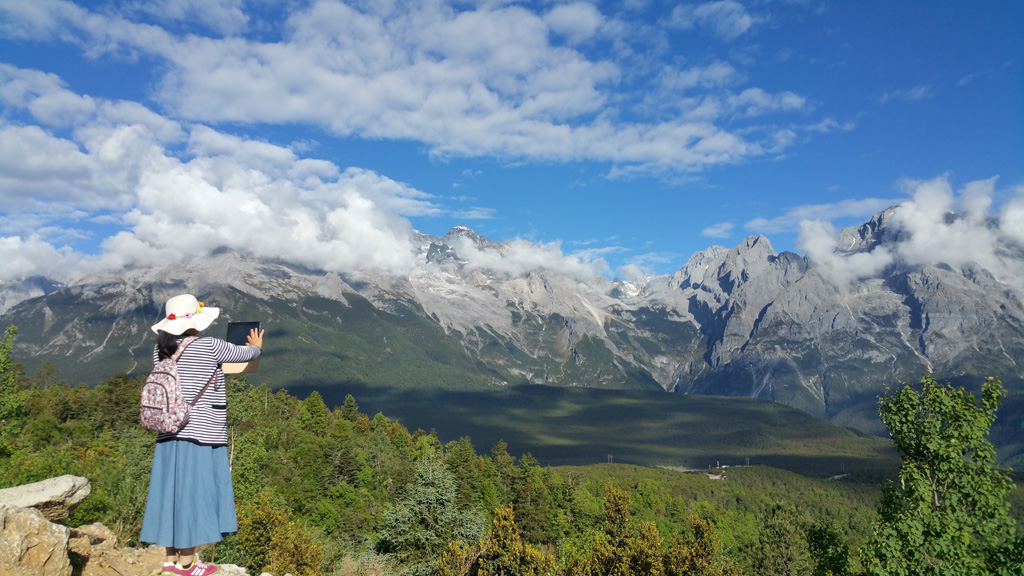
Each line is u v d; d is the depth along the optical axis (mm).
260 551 28891
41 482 9125
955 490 19438
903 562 18828
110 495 20109
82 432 72812
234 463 50156
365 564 30609
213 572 7105
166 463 6809
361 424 148000
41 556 7602
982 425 19172
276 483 62938
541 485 97062
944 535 18547
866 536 22219
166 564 6941
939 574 18500
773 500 165750
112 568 8766
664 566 37719
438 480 35062
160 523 6719
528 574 30453
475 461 123562
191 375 6844
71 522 17297
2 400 33500
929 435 19766
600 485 129375
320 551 29969
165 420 6605
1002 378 19453
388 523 33469
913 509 19297
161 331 6844
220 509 6988
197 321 7000
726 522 106188
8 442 33094
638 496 123562
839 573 22828
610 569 37406
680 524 105500
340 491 77625
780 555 66188
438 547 32938
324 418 131375
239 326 7719
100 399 94625
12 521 7516
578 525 90625
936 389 20266
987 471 19234
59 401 91438
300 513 61000
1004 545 18531
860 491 198625
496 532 31828
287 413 132750
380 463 107812
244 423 79125
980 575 18203
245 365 7504
